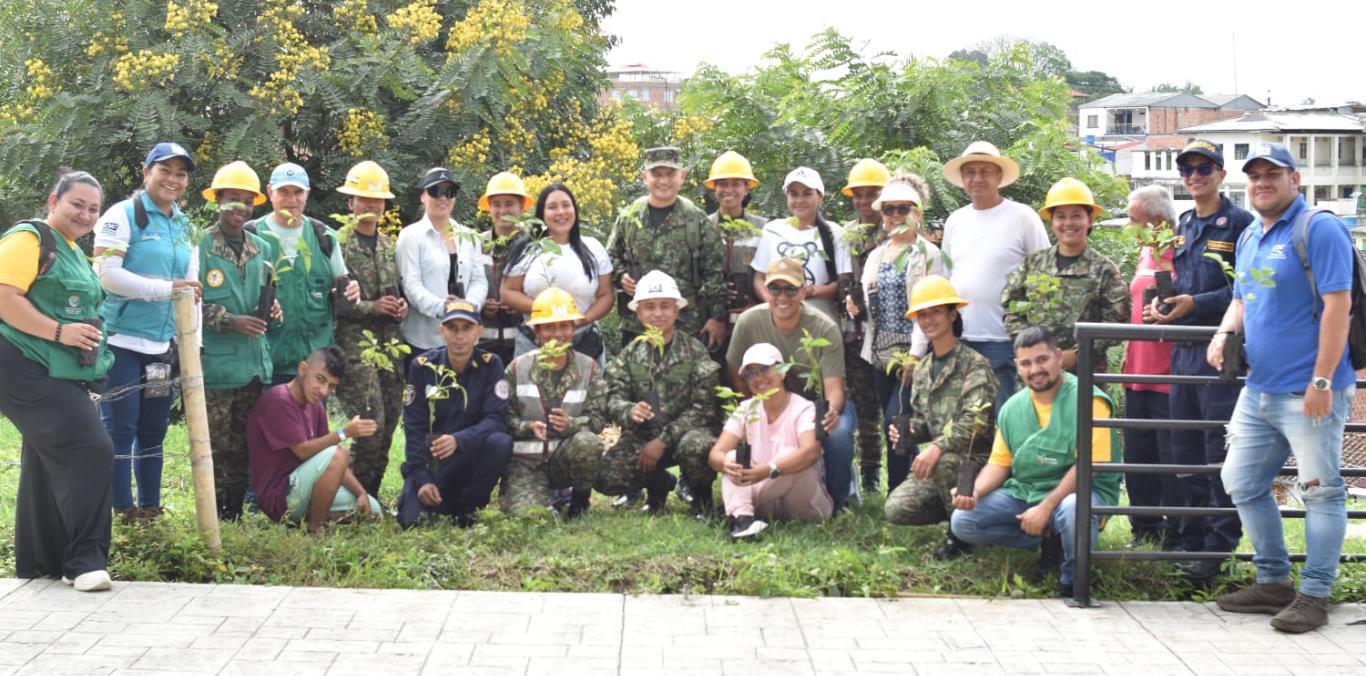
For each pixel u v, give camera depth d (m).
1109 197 14.27
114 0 14.23
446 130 14.63
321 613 5.38
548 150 16.31
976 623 5.43
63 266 5.57
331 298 7.38
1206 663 4.97
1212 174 6.14
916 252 7.30
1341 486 5.31
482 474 6.98
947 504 6.61
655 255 8.00
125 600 5.50
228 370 6.76
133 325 6.36
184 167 6.43
